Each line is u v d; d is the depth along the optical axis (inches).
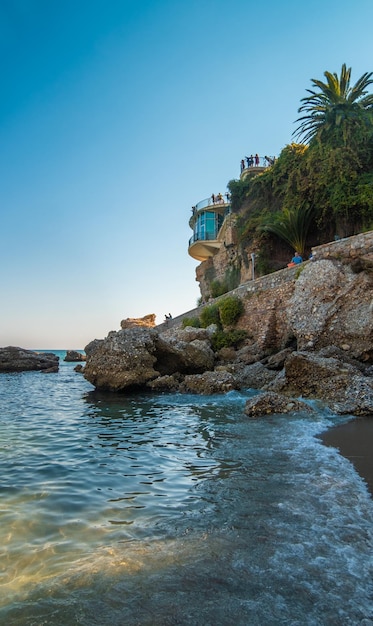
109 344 747.4
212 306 1082.1
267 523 174.9
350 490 212.5
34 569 142.8
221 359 877.8
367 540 158.9
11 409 581.6
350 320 655.8
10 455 307.3
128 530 172.4
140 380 711.1
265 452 293.3
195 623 113.6
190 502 203.2
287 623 112.7
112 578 135.9
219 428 389.1
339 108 1091.9
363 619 114.2
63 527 176.7
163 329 1429.6
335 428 369.7
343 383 497.0
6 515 190.4
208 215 1861.5
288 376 544.4
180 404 565.3
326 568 139.2
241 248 1390.3
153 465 274.1
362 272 680.4
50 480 244.1
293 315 719.7
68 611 120.0
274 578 133.7
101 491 223.0
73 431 402.9
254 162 1748.3
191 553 151.2
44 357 1846.7
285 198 1163.9
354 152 1007.6
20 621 115.8
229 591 127.6
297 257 983.6
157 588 129.8
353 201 957.8
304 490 213.6
